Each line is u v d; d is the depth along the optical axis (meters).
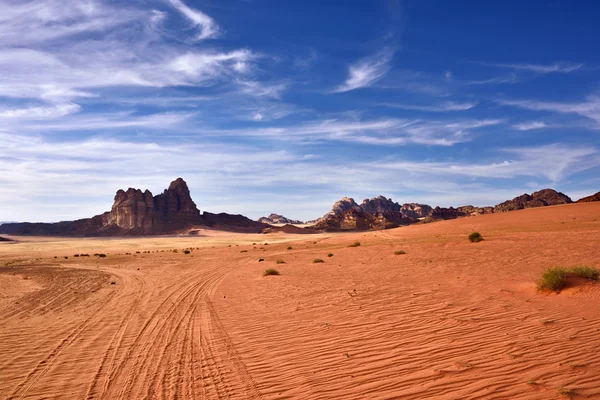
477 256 21.03
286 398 5.41
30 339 9.62
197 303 13.81
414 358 6.49
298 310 11.18
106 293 17.53
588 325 7.29
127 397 5.82
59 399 5.87
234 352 7.74
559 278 10.32
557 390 4.84
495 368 5.72
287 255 38.12
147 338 9.27
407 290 12.67
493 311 8.97
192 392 5.86
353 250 34.78
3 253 64.44
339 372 6.21
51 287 20.27
